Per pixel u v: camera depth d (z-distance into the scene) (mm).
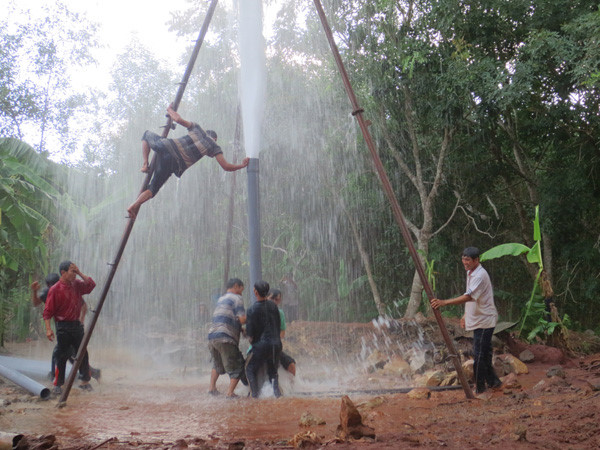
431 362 9148
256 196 8516
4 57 19531
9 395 7492
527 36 15758
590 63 13445
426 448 3902
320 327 12898
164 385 8789
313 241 21062
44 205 14633
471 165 18125
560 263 19328
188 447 4344
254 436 5008
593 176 17219
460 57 14992
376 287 19703
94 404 6934
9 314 15602
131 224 7035
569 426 4305
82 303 8148
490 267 20688
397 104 17094
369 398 6730
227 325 7637
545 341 10133
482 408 5695
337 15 16703
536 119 17031
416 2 16344
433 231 19312
